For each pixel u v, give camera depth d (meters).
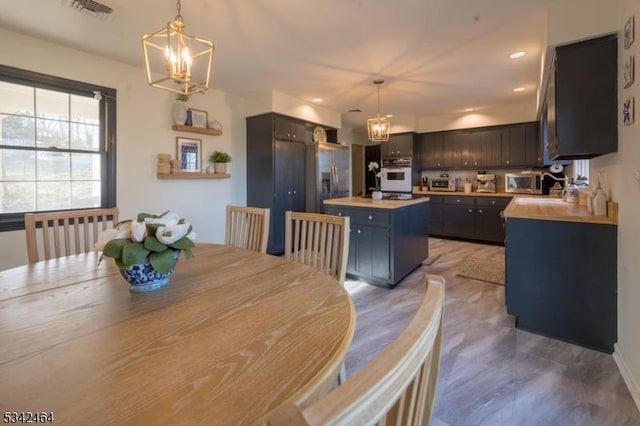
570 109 2.27
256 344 0.82
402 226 3.60
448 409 1.63
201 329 0.90
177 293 1.18
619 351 2.02
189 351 0.79
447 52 3.24
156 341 0.84
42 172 3.15
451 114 6.25
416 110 5.92
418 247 4.11
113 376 0.69
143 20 2.62
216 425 0.55
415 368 0.42
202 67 3.63
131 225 1.17
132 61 3.52
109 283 1.30
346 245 1.61
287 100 4.79
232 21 2.62
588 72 2.22
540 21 2.62
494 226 5.68
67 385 0.66
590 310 2.21
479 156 6.05
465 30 2.78
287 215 1.91
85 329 0.91
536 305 2.41
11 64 2.86
